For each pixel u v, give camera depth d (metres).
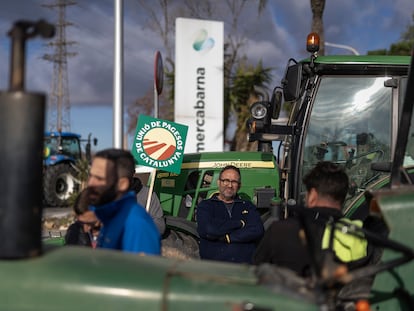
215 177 4.86
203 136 10.41
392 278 2.41
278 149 4.92
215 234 4.03
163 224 4.20
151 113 24.88
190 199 4.88
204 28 10.33
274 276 1.80
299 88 4.04
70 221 10.45
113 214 2.43
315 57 4.18
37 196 1.77
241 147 14.62
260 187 4.79
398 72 4.16
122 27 4.94
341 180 2.58
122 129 4.98
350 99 4.26
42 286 1.71
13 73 1.72
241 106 14.64
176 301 1.71
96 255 1.88
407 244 2.39
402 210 2.40
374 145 4.24
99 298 1.71
